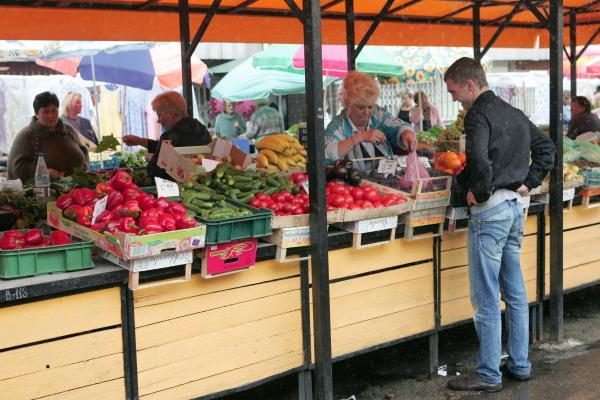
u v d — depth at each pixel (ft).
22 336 10.11
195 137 18.94
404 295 14.76
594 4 28.27
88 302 10.66
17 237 10.62
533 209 16.75
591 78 58.03
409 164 15.01
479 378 14.53
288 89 39.24
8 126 40.52
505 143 13.50
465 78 13.58
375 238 14.02
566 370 15.56
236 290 12.26
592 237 18.65
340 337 13.83
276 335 12.88
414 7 25.08
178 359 11.69
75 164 22.07
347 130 16.98
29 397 10.24
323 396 13.08
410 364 16.56
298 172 15.52
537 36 31.27
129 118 44.70
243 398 14.94
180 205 11.71
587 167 18.58
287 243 12.51
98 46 36.40
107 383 10.98
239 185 13.78
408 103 41.16
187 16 22.25
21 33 19.97
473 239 13.99
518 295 14.69
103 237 10.96
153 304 11.32
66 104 37.50
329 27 25.32
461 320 15.80
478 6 25.72
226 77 39.50
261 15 23.75
